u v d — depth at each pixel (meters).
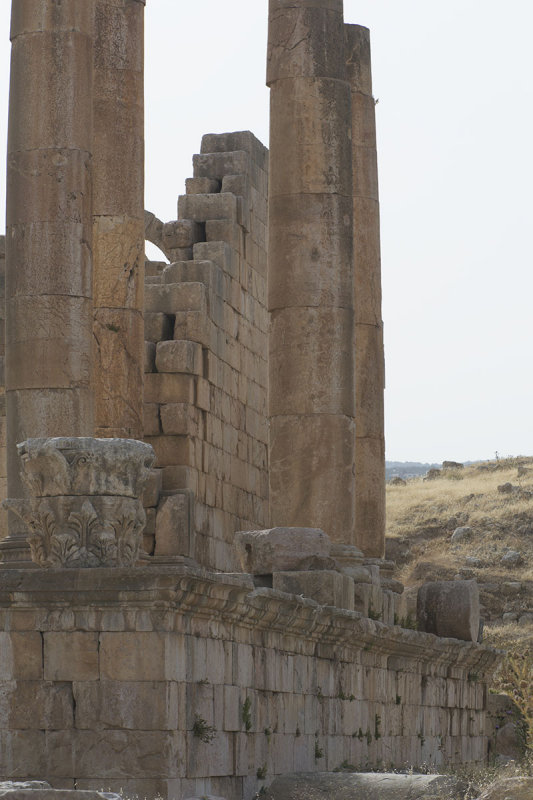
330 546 28.98
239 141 42.59
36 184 27.34
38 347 26.97
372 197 39.19
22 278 27.27
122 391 31.44
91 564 19.05
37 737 18.55
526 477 77.06
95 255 31.52
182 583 18.50
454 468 88.69
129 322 31.67
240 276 42.00
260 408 44.16
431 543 64.94
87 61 27.92
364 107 39.31
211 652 19.95
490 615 55.66
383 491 38.44
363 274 38.72
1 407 40.59
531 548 62.72
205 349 38.16
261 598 21.16
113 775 18.28
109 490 19.27
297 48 32.44
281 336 31.97
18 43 27.77
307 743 23.77
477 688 36.12
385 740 28.31
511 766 27.53
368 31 39.91
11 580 18.72
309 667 24.19
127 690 18.45
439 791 20.55
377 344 38.78
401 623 31.58
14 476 26.84
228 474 40.41
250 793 21.02
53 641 18.70
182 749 18.70
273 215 32.44
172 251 40.38
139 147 32.25
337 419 31.62
